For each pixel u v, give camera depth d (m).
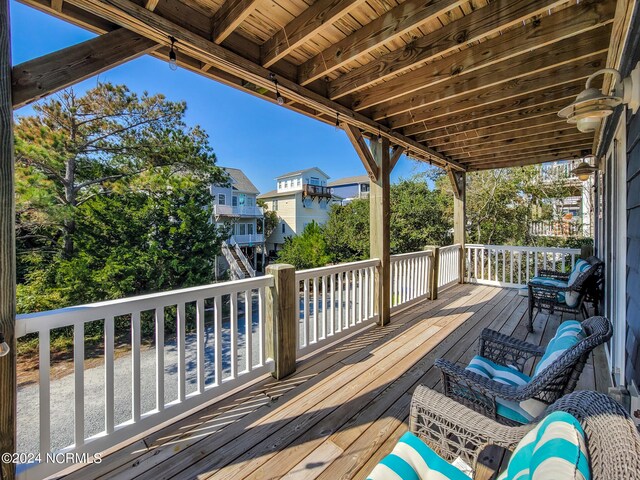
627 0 1.28
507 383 1.74
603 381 2.47
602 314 3.78
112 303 1.71
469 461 1.22
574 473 0.62
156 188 8.98
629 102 1.52
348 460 1.65
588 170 4.55
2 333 1.31
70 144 7.68
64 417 3.94
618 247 2.31
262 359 2.55
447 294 5.50
